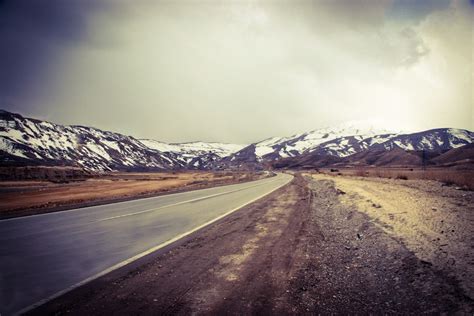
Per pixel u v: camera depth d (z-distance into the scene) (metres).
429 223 6.44
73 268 5.19
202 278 4.51
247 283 4.24
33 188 33.88
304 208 12.08
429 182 18.48
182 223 9.53
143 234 7.99
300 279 4.33
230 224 9.06
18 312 3.55
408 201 9.95
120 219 10.65
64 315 3.44
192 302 3.67
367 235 6.60
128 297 3.89
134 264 5.34
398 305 3.36
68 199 19.08
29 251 6.43
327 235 7.11
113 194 22.50
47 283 4.49
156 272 4.86
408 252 4.91
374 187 17.36
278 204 13.78
